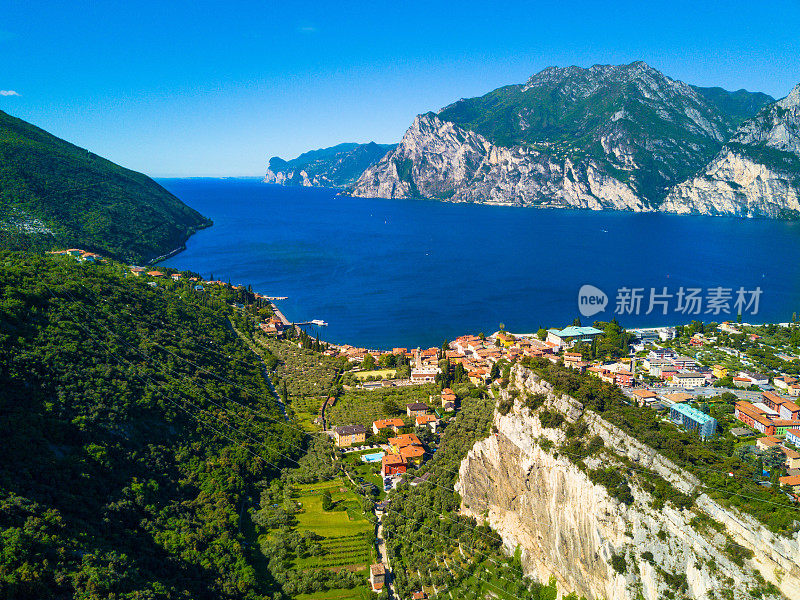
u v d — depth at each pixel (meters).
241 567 107.62
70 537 92.62
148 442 130.25
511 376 132.50
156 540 105.88
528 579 108.75
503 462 123.12
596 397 114.19
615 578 94.75
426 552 117.50
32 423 112.50
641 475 97.88
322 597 104.69
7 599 76.44
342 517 127.75
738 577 81.19
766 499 84.50
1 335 129.62
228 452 141.25
